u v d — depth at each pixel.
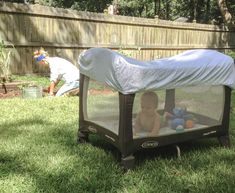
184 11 28.31
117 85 3.37
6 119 5.25
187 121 3.86
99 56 3.68
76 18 10.52
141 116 3.52
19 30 9.22
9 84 7.66
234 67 4.04
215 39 17.09
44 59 7.41
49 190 3.05
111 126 3.71
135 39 12.62
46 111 5.81
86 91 4.05
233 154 4.01
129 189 3.12
